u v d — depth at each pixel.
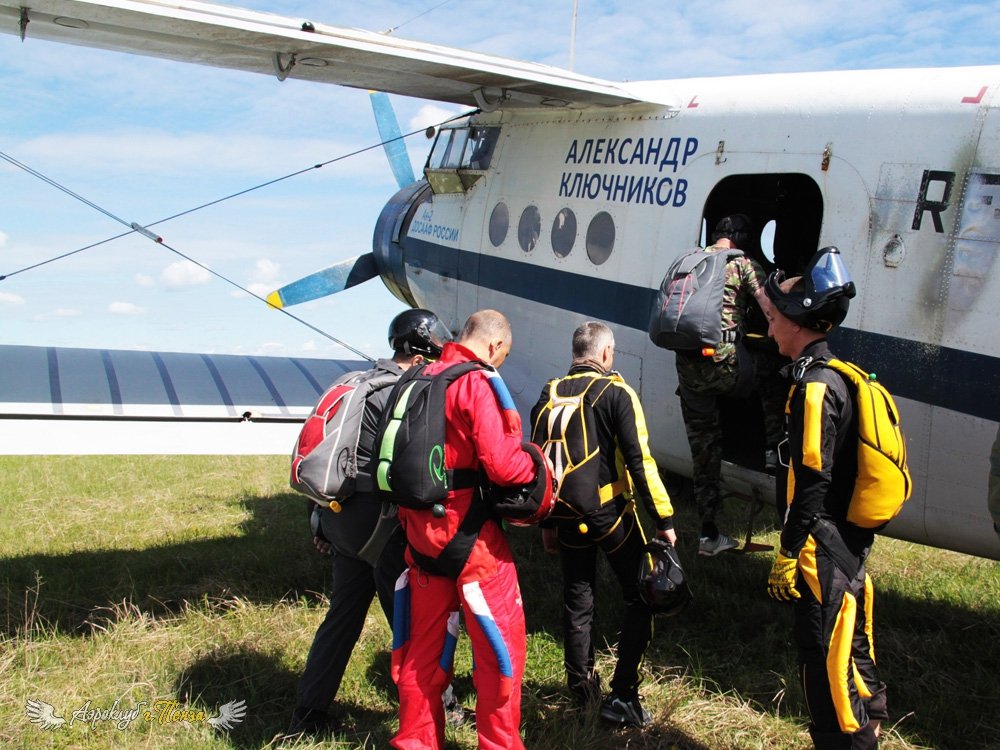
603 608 4.55
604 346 3.51
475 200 6.32
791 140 4.14
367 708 3.50
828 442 2.62
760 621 4.40
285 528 6.16
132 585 4.79
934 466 3.71
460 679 3.75
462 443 2.80
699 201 4.54
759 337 4.14
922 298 3.65
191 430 5.29
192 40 4.31
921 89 3.77
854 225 3.87
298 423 5.46
